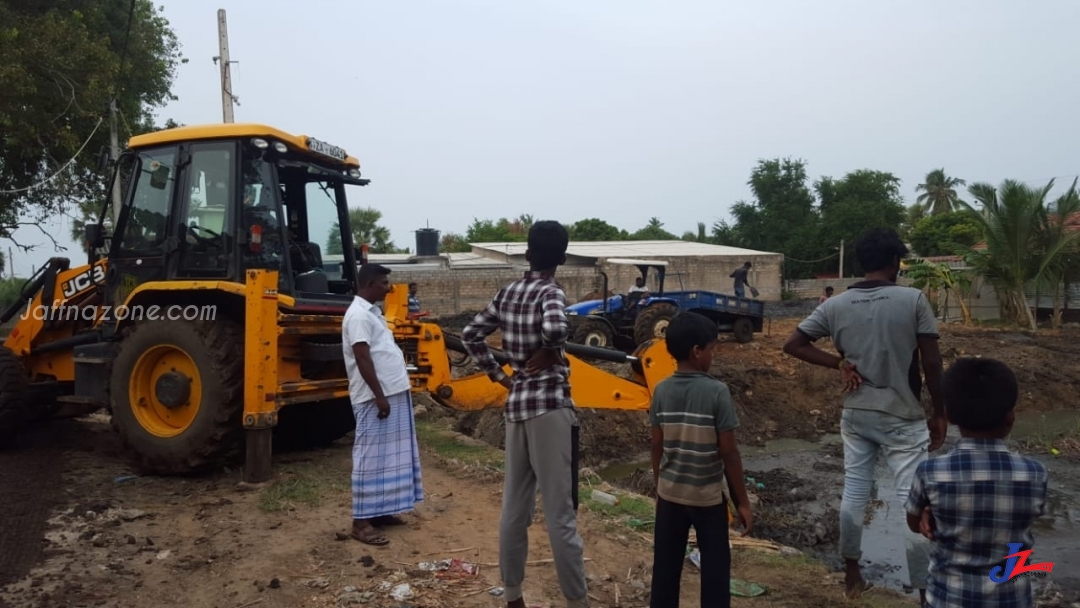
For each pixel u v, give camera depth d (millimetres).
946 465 2693
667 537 3496
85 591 4074
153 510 5477
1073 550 6871
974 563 2609
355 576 4391
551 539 3600
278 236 6645
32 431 8453
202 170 6551
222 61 19391
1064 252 23828
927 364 3932
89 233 7262
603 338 16125
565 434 3605
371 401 4953
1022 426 13461
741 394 13750
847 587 4367
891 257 4094
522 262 33156
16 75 15773
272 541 4887
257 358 5887
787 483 9359
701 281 33688
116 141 18609
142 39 20594
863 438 4102
